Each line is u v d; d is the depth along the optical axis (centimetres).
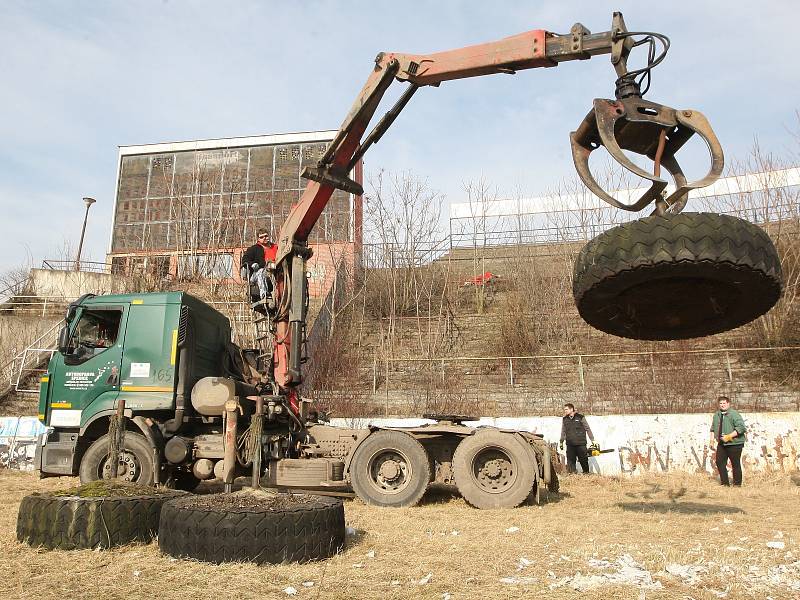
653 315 630
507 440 998
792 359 1988
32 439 1570
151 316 1053
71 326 1070
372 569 549
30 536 625
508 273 3005
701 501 1058
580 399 1884
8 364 2202
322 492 1049
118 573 527
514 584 500
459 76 853
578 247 2867
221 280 2852
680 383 1845
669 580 507
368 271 2923
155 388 1026
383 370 2297
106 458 991
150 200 3500
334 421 1675
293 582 505
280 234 1105
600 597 464
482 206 3322
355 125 977
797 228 2309
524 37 766
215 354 1152
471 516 889
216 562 559
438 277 2934
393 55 890
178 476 1084
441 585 495
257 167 3447
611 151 557
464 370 2308
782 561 572
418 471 993
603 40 703
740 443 1266
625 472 1454
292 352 1073
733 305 593
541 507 979
